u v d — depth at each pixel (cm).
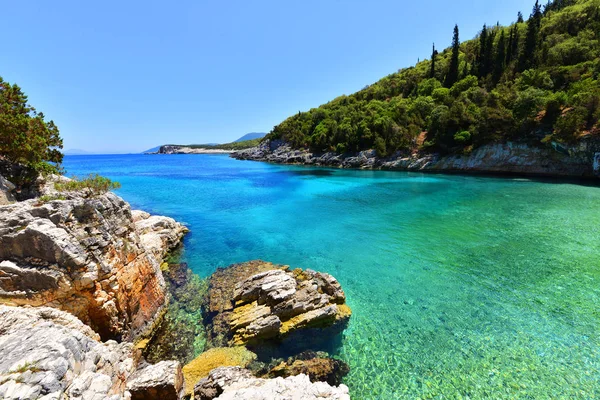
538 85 5303
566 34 6475
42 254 868
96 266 958
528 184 4053
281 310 1162
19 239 855
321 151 8681
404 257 1800
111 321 974
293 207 3172
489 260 1705
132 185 4975
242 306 1248
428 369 946
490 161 5184
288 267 1641
